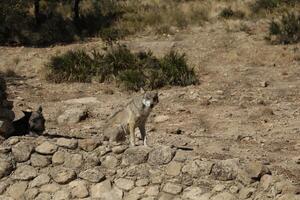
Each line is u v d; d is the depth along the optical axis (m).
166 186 13.49
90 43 33.84
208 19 36.44
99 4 40.12
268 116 21.11
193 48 31.84
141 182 13.66
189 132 19.34
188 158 13.53
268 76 27.05
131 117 14.58
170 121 21.05
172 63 27.12
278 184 12.71
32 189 14.06
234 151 16.66
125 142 15.23
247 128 19.77
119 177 13.85
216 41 32.59
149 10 38.69
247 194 12.88
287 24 32.53
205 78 27.17
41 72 28.98
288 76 26.92
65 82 27.50
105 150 14.05
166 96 24.20
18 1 37.09
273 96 23.86
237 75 27.33
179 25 35.69
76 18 36.62
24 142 14.31
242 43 31.91
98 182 13.88
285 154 16.41
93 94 25.48
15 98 24.69
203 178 13.31
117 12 38.62
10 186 14.16
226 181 13.14
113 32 34.16
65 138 14.64
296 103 22.80
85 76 27.58
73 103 23.78
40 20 36.91
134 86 25.80
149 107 14.41
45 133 15.83
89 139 14.32
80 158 14.08
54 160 14.16
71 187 13.93
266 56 29.73
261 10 36.56
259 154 16.31
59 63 28.64
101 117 21.58
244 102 23.12
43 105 23.52
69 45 33.78
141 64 27.97
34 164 14.22
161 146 14.02
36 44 34.59
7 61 31.20
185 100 23.70
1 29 35.25
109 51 30.55
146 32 35.09
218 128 20.02
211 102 23.33
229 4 38.50
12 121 15.01
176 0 41.19
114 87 26.47
